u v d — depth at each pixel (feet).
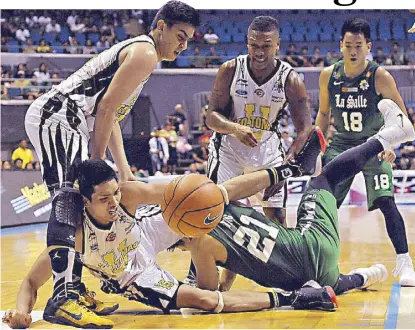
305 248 11.87
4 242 25.77
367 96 14.97
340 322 10.40
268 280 11.84
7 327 10.50
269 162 14.76
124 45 11.43
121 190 10.91
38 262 11.20
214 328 10.10
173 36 11.68
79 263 11.60
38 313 11.69
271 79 14.29
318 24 45.88
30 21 45.19
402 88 41.57
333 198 12.68
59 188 10.98
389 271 15.87
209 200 10.64
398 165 39.37
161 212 11.41
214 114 14.24
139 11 45.42
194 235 10.79
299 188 37.32
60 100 11.49
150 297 11.14
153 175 39.91
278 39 14.08
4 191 33.30
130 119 43.06
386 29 44.27
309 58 43.37
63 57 44.06
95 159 10.75
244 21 46.16
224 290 13.21
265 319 10.70
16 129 40.34
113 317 11.27
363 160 12.84
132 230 11.10
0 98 40.16
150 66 11.22
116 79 11.03
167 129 40.96
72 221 10.74
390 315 10.91
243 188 11.68
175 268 17.38
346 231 25.57
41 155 11.27
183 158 40.88
